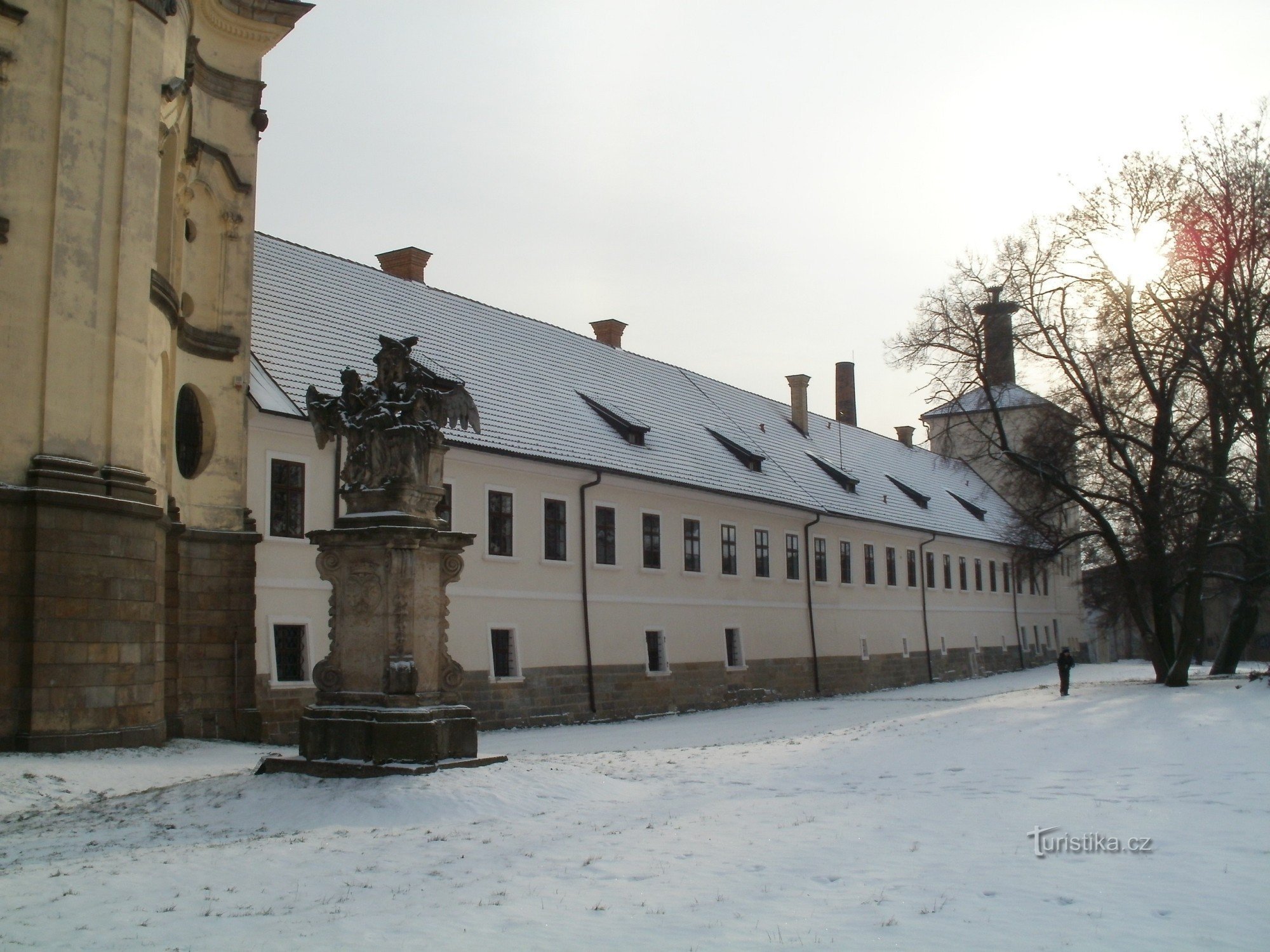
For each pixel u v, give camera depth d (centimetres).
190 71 2420
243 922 848
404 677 1521
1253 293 3347
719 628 4188
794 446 5547
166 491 2397
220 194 2650
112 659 2038
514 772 1534
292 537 2708
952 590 6272
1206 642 9106
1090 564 5772
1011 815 1232
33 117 2023
